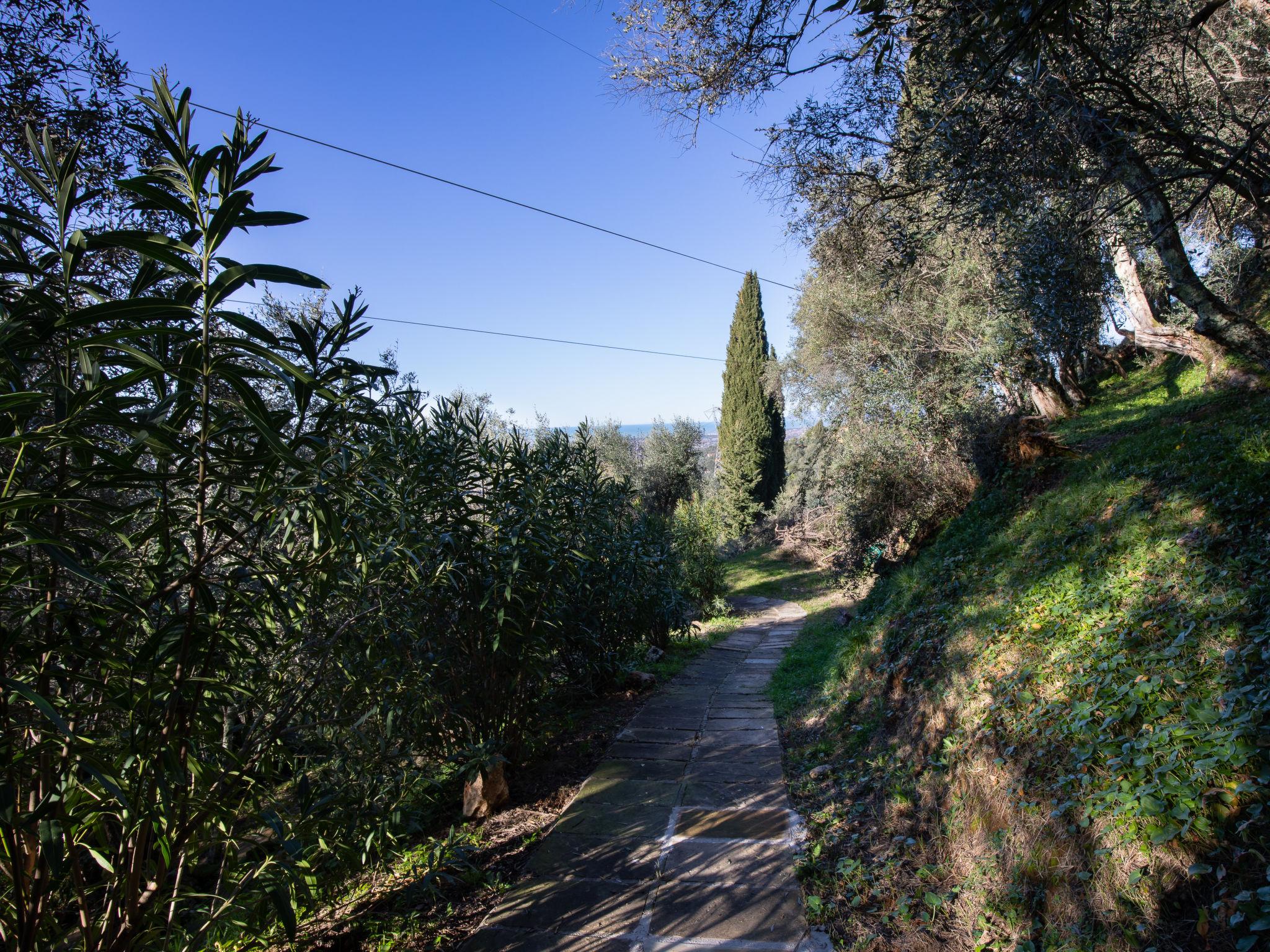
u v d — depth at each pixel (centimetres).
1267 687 247
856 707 538
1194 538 387
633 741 567
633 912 314
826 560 1274
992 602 483
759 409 2805
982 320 946
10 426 161
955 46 354
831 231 550
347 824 287
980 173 391
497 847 385
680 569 1119
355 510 267
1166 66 434
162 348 192
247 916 224
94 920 209
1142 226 469
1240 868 204
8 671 181
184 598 219
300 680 263
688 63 428
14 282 174
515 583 426
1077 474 639
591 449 603
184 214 184
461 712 427
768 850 364
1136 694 285
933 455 951
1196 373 957
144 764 184
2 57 334
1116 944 215
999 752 326
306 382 199
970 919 268
